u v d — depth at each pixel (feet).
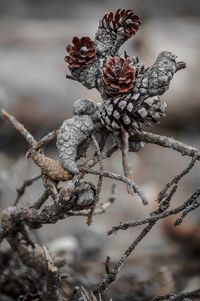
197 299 3.33
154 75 2.52
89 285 3.40
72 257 4.27
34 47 9.36
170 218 4.90
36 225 2.83
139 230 5.44
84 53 2.56
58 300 2.79
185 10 15.24
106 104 2.54
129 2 12.89
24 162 4.09
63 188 2.56
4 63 8.57
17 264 3.22
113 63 2.53
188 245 4.74
